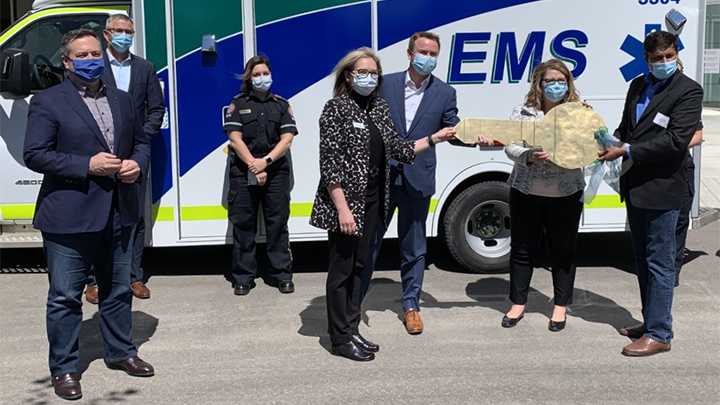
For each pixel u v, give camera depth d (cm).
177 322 497
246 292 557
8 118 572
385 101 438
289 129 539
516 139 431
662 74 408
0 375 412
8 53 520
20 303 538
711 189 994
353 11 557
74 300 381
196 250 691
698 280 583
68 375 386
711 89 2120
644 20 573
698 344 449
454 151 579
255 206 548
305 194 573
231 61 555
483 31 566
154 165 561
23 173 578
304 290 566
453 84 570
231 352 444
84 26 572
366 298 545
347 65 406
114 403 377
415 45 445
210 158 563
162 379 406
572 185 450
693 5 574
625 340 458
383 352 441
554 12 567
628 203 435
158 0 545
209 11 549
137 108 526
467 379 401
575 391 385
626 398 377
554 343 454
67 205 368
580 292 555
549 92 435
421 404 371
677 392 384
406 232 471
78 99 369
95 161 360
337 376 407
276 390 390
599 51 574
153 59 550
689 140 402
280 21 554
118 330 410
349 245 417
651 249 430
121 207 386
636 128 423
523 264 477
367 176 407
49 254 378
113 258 399
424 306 526
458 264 636
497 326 484
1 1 1048
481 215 604
